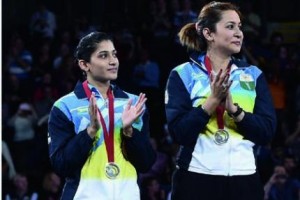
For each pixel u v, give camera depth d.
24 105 29.52
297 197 24.69
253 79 12.68
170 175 25.83
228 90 12.16
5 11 37.66
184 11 34.69
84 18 36.50
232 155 12.41
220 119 12.38
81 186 12.17
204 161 12.43
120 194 12.18
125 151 12.30
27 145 29.27
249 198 12.47
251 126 12.31
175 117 12.46
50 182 24.66
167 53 34.03
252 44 34.50
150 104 32.03
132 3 38.34
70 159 12.04
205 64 12.60
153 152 12.39
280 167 24.70
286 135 30.22
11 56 32.53
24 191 24.73
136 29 35.56
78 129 12.27
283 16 40.41
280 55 34.03
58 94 31.05
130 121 12.06
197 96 12.50
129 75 32.62
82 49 12.35
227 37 12.45
